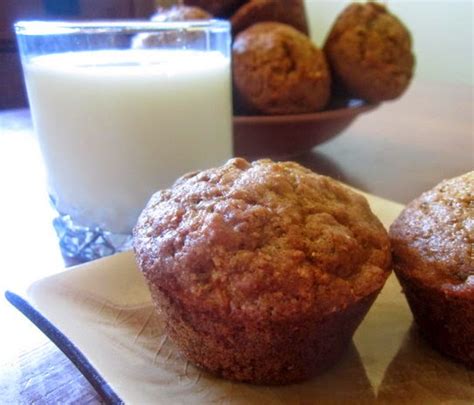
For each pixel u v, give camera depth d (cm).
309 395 18
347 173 32
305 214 19
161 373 19
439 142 37
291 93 32
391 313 22
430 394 18
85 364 18
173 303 18
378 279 19
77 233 25
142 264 19
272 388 19
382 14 35
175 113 24
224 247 18
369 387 19
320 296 18
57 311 20
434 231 20
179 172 25
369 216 20
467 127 40
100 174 24
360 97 35
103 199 25
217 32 26
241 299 17
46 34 24
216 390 18
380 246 19
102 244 25
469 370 19
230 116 27
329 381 19
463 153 35
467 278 19
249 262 18
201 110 25
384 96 34
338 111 33
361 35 33
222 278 18
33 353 19
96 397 18
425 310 20
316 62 32
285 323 17
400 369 19
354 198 21
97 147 24
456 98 49
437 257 20
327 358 19
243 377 19
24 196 31
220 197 19
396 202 28
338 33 34
